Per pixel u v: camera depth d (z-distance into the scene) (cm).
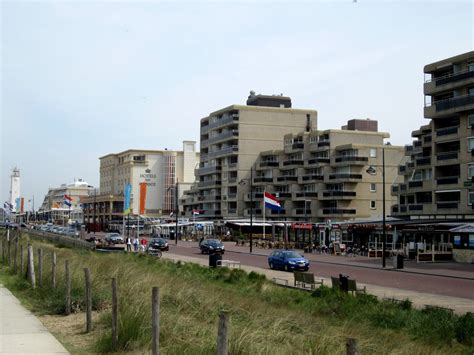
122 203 13875
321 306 1852
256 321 1273
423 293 2597
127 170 14150
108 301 1678
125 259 3195
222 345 729
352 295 2086
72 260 2792
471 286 2934
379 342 1235
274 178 9931
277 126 10538
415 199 6500
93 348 1159
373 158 9000
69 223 14888
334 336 1156
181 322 1259
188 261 4372
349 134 9312
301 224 6812
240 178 10262
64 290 1805
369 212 8975
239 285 2512
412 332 1442
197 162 14262
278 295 2127
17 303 1814
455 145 5931
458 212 5681
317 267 4175
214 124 11094
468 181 5581
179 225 9519
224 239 8644
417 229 5053
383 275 3559
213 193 11094
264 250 6391
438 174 6050
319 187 9225
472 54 5522
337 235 6331
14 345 1173
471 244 4678
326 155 9288
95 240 6794
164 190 13925
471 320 1515
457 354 1215
